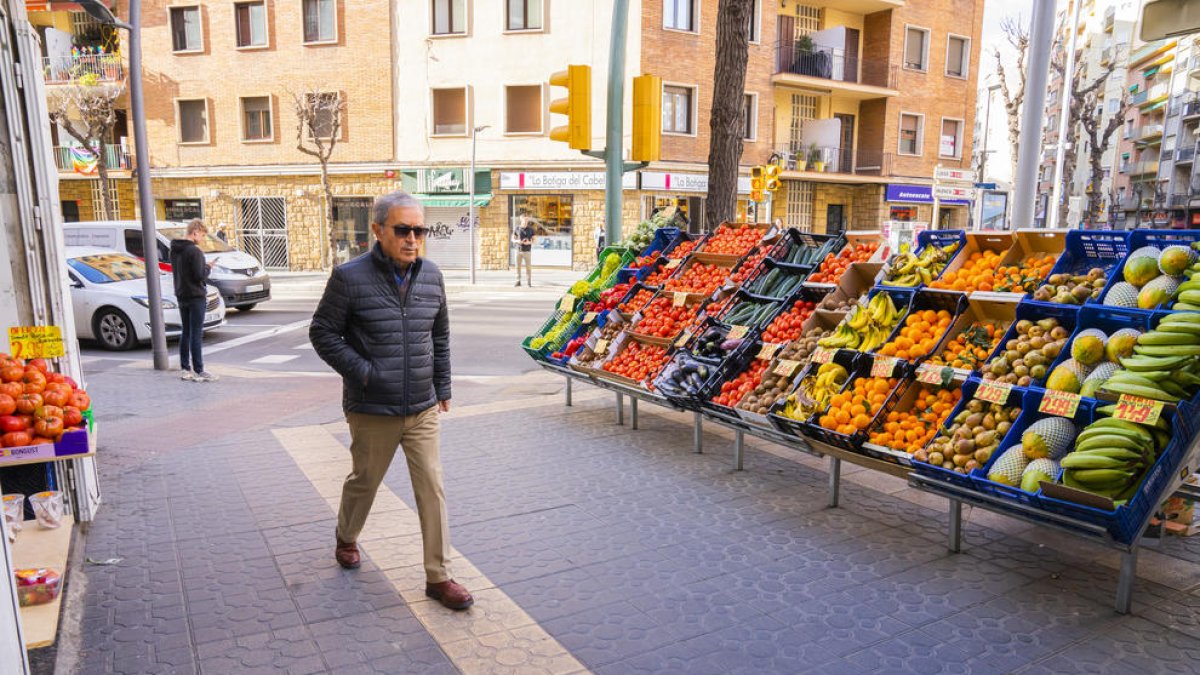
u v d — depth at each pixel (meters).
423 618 3.54
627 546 4.36
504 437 6.64
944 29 31.20
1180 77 35.28
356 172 26.77
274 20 26.64
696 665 3.14
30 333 4.32
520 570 4.05
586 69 8.26
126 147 28.55
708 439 6.59
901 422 4.44
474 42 25.55
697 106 25.88
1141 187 38.72
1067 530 3.51
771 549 4.30
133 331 11.98
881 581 3.90
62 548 3.64
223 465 5.86
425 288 3.66
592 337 7.28
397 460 5.96
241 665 3.14
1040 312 4.22
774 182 17.23
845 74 29.72
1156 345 3.46
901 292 5.09
